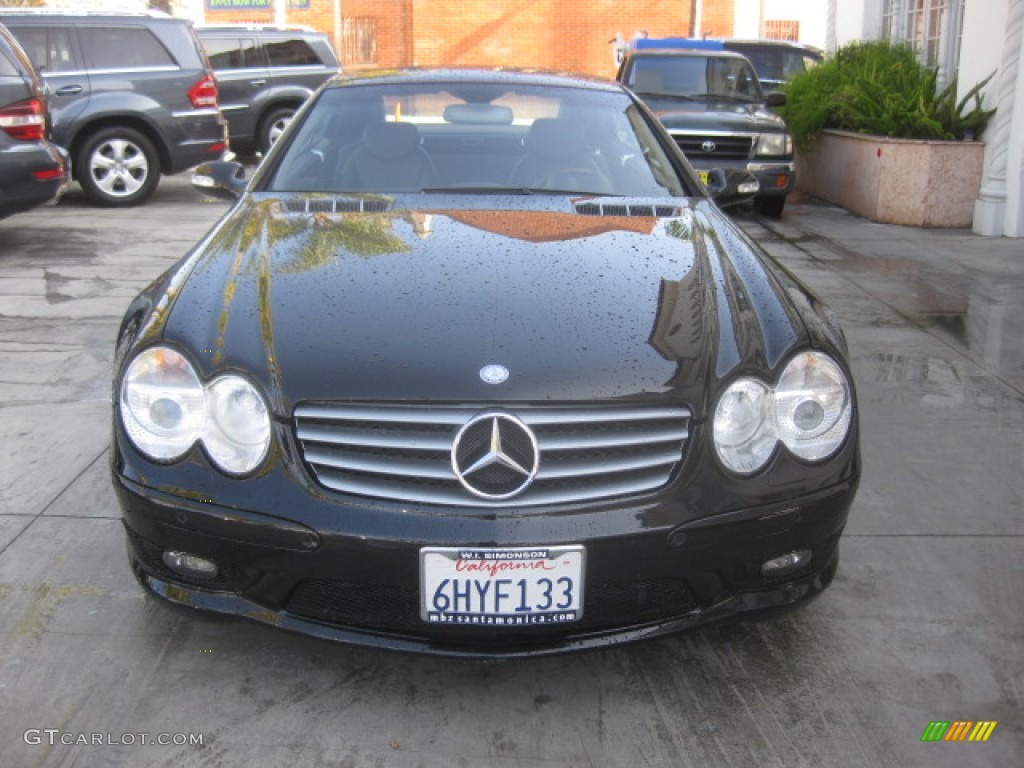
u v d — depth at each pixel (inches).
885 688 101.7
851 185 395.9
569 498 89.7
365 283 104.6
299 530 89.0
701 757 91.7
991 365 201.8
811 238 336.2
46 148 293.0
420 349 93.8
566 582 89.3
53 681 100.0
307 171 143.3
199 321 99.0
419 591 89.3
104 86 382.6
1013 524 136.3
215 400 92.5
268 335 96.2
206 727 94.3
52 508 135.3
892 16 471.2
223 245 117.3
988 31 349.7
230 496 90.7
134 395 94.9
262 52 522.0
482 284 104.7
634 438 91.1
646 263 112.1
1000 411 176.9
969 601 117.6
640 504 90.0
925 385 189.5
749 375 95.1
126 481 94.2
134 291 249.4
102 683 100.0
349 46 982.4
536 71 168.7
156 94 390.9
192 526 91.6
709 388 93.5
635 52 417.1
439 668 103.7
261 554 90.8
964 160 351.6
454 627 91.1
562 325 97.7
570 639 92.7
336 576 89.9
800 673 103.8
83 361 195.6
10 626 108.7
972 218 355.3
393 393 89.8
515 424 89.0
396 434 89.8
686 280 108.6
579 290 104.3
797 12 969.5
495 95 155.0
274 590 92.9
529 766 90.3
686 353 95.7
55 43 376.5
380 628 93.5
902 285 267.4
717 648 107.8
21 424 164.2
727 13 952.3
